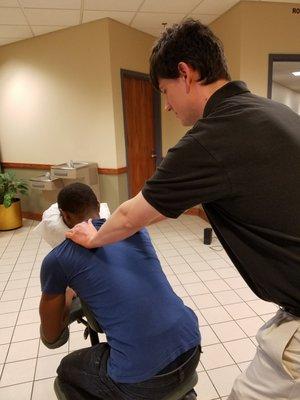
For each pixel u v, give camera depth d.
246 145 0.69
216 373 1.71
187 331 0.94
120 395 0.88
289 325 0.84
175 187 0.73
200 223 4.31
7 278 2.91
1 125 4.77
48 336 1.04
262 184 0.70
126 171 4.21
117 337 0.88
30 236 4.03
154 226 4.24
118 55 3.85
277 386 0.87
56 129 4.33
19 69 4.40
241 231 0.78
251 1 3.33
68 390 0.96
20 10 3.32
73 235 0.96
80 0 3.13
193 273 2.87
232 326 2.10
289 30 3.49
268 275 0.78
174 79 0.84
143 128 4.52
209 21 3.92
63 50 4.01
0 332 2.13
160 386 0.87
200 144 0.70
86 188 1.16
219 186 0.71
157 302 0.92
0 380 1.72
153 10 3.47
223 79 0.82
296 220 0.72
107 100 3.88
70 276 0.93
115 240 0.86
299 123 0.78
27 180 4.74
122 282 0.91
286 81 5.88
